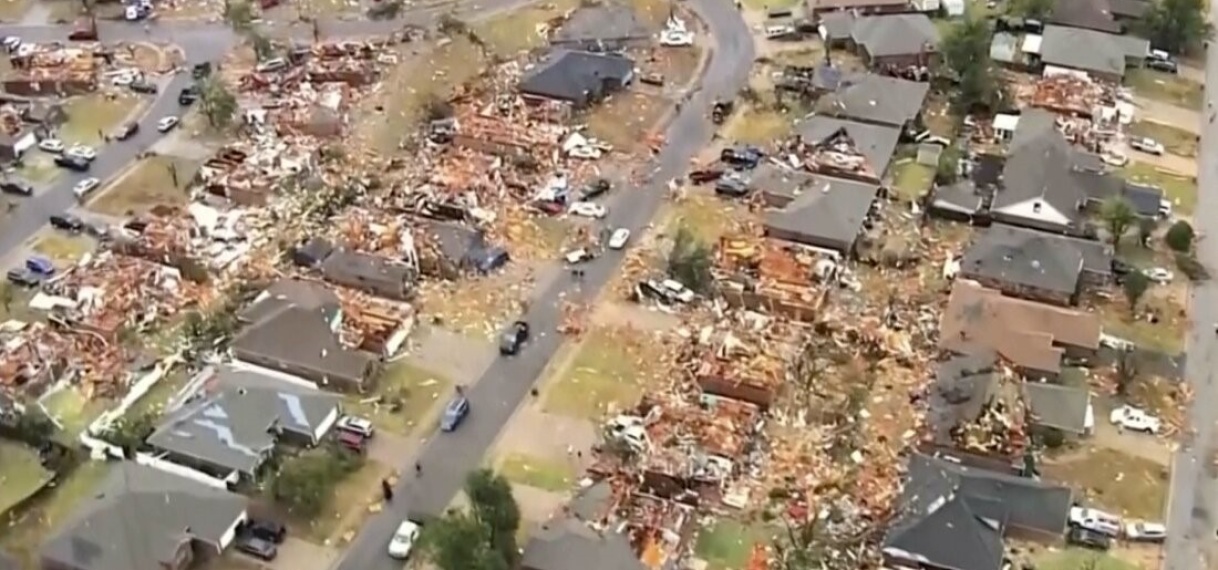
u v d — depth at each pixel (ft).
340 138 382.83
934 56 417.69
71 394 291.38
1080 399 281.54
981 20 426.10
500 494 248.52
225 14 456.45
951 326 302.86
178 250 333.62
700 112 398.83
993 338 298.76
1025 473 268.41
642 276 326.85
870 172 362.74
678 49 433.48
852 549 253.03
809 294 315.17
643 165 372.79
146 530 248.93
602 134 386.52
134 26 451.12
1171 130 389.60
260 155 371.56
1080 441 277.85
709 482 265.54
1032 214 343.26
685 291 319.47
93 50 432.25
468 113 392.27
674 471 266.36
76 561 245.45
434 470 272.31
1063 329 300.20
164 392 293.02
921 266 331.36
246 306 313.12
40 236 344.08
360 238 338.13
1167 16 425.28
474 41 434.71
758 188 356.79
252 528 256.93
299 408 278.46
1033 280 318.86
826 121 384.68
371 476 271.28
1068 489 257.75
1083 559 250.57
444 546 238.07
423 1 464.65
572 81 399.65
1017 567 248.93
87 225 346.74
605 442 277.23
